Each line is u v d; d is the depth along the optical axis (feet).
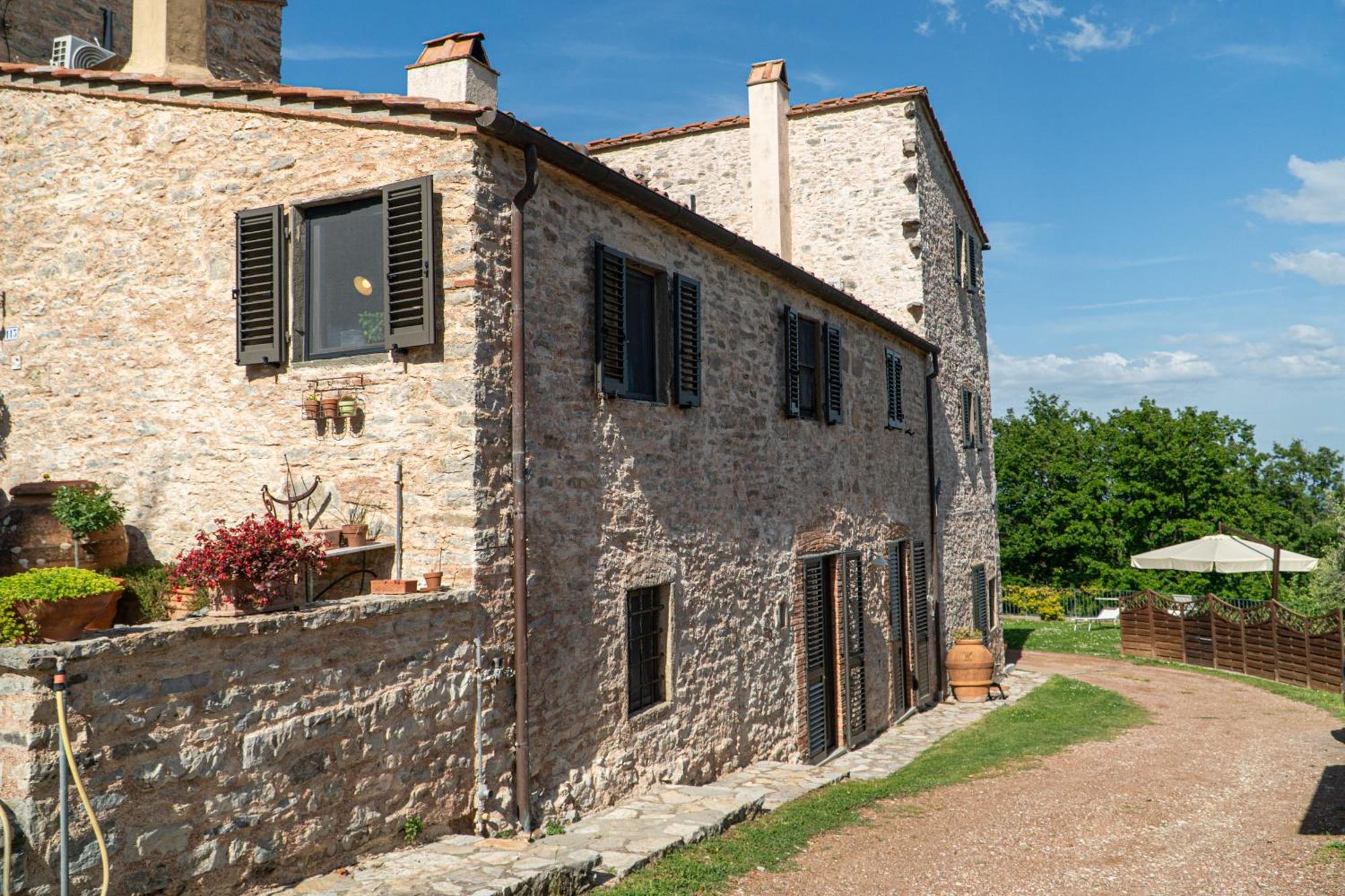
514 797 23.65
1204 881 23.24
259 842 17.81
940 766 38.88
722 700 33.73
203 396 25.76
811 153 59.67
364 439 23.66
